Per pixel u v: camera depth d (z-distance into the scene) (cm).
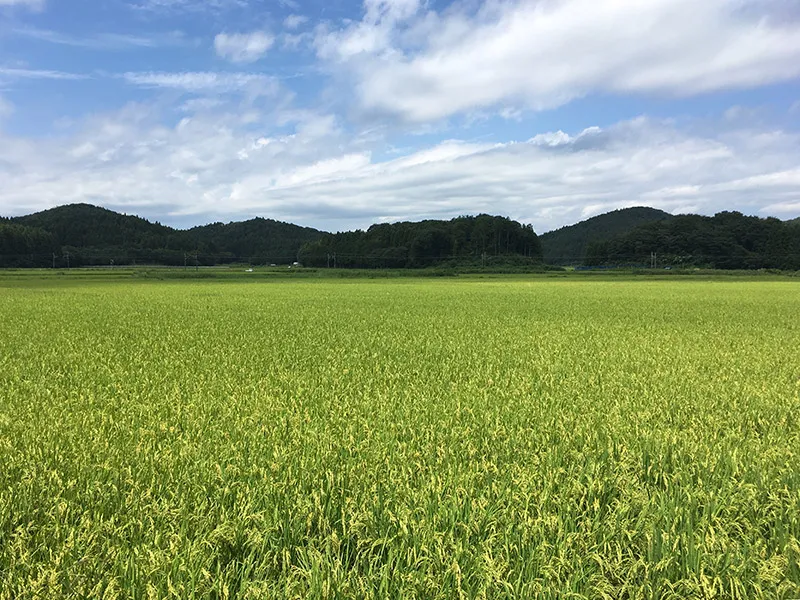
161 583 339
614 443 619
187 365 1155
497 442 621
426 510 431
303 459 543
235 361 1221
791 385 966
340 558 387
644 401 836
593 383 981
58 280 7381
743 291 4891
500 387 938
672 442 621
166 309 2805
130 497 456
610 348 1443
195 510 430
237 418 712
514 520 423
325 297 3953
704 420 735
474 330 1883
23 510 438
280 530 414
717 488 498
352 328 1941
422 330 1880
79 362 1193
